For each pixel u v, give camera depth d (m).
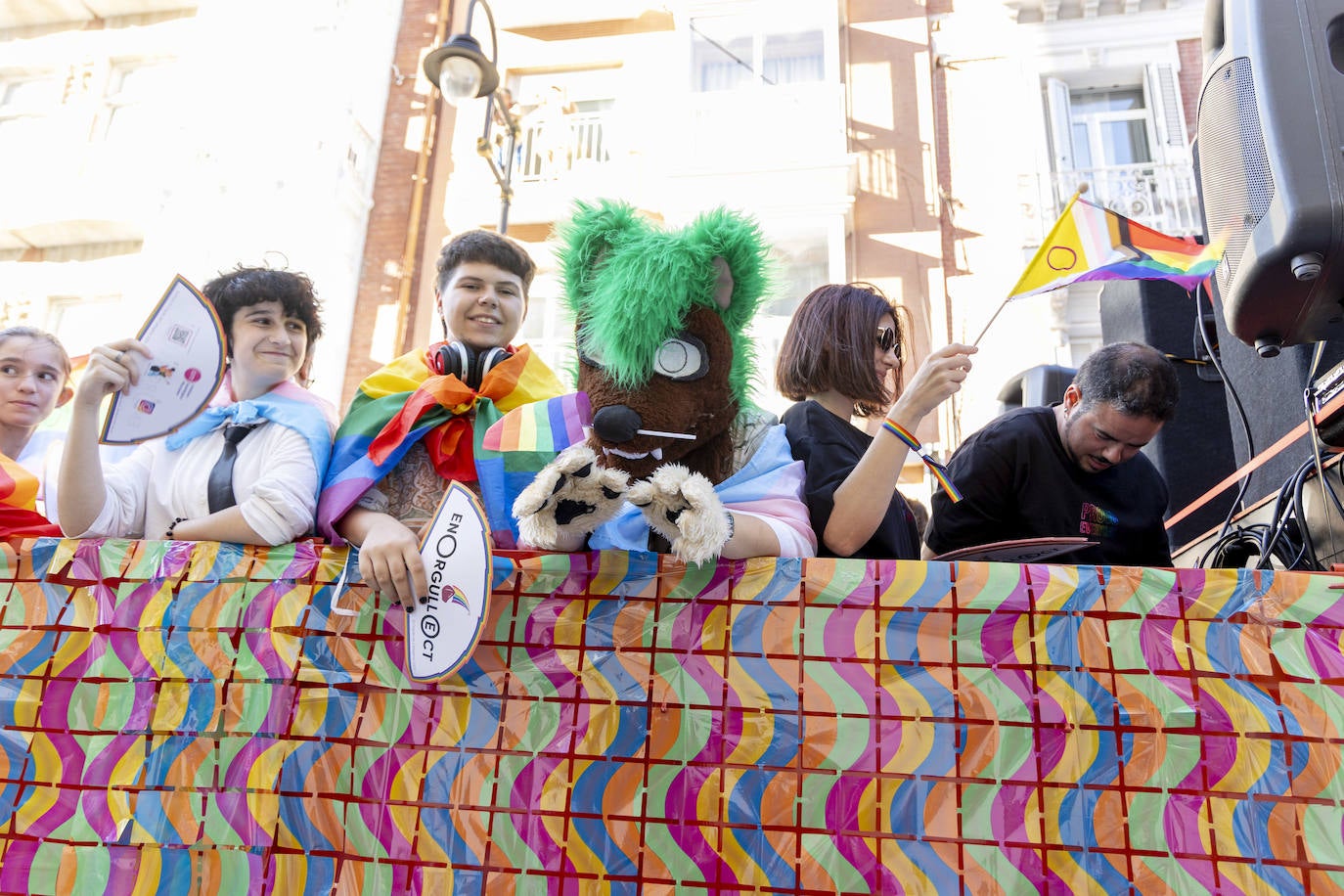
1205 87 2.38
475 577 1.55
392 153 10.88
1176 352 4.26
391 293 10.34
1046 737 1.48
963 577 1.57
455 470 1.95
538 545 1.54
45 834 1.61
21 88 11.84
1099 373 2.36
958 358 1.75
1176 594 1.53
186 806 1.60
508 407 2.04
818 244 9.78
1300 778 1.43
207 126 10.70
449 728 1.59
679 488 1.44
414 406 1.93
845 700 1.53
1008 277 9.34
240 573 1.72
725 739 1.53
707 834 1.49
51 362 2.55
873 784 1.48
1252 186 2.14
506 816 1.54
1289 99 2.08
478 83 6.45
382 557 1.61
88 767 1.64
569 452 1.50
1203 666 1.49
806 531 1.73
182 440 1.97
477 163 10.67
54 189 10.99
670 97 10.43
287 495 1.76
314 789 1.59
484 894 1.50
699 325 1.71
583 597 1.62
